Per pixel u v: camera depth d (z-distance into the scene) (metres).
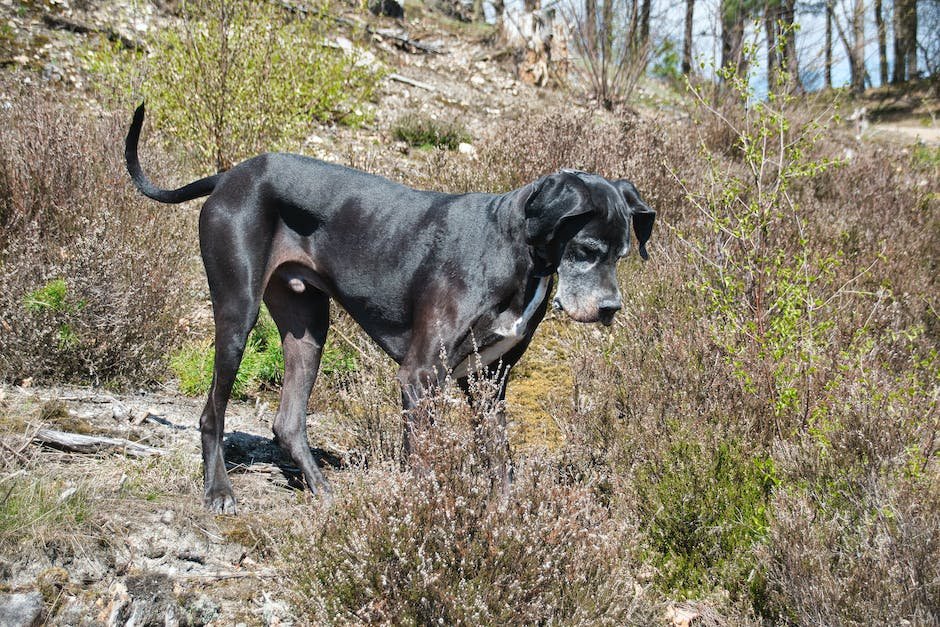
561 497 2.66
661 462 3.37
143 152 5.57
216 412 3.17
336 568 2.52
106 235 4.36
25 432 3.14
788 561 2.77
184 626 2.52
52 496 2.72
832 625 2.60
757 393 3.73
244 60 6.70
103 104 6.81
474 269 2.98
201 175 6.56
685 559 3.13
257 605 2.64
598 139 6.57
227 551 2.83
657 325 4.57
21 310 3.80
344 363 4.45
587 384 4.32
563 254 2.86
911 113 22.55
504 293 2.97
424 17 15.02
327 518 2.67
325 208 3.24
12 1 8.36
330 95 7.22
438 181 6.16
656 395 3.91
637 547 3.12
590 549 2.61
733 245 4.55
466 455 2.66
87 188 4.84
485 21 17.45
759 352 3.78
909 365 4.18
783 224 5.07
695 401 3.80
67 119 5.29
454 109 10.27
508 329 3.00
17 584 2.43
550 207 2.78
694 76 9.07
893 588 2.57
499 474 2.81
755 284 4.11
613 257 2.86
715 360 3.94
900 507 2.76
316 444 3.85
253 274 3.19
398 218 3.15
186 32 6.77
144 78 6.91
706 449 3.35
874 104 23.88
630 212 2.97
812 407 3.62
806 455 3.29
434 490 2.54
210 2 6.85
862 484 3.04
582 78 12.23
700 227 5.14
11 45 7.66
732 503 3.19
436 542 2.49
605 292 2.84
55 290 3.91
